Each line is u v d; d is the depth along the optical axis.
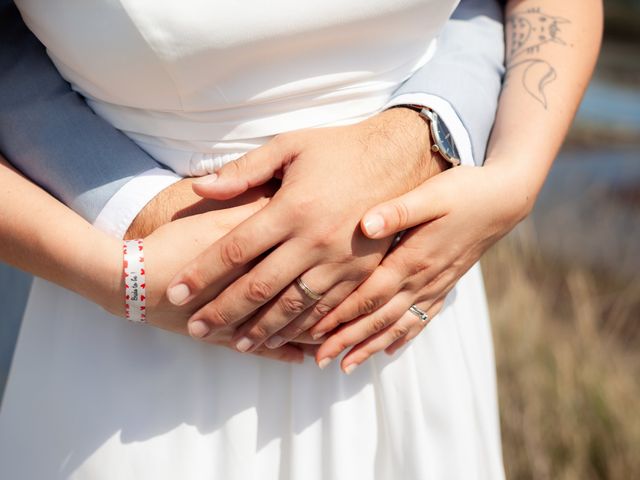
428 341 1.02
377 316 0.91
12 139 0.92
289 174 0.84
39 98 0.93
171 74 0.82
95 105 0.93
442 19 0.92
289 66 0.85
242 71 0.84
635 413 2.14
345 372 0.94
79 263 0.84
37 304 1.01
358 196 0.83
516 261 2.59
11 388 1.02
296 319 0.89
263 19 0.79
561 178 4.58
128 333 0.96
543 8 1.12
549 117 1.00
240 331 0.89
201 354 0.96
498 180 0.91
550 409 2.13
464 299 1.10
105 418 0.95
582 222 3.82
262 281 0.83
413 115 0.92
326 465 1.00
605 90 6.84
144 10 0.77
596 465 2.05
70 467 0.96
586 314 2.43
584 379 2.17
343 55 0.87
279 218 0.81
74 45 0.82
